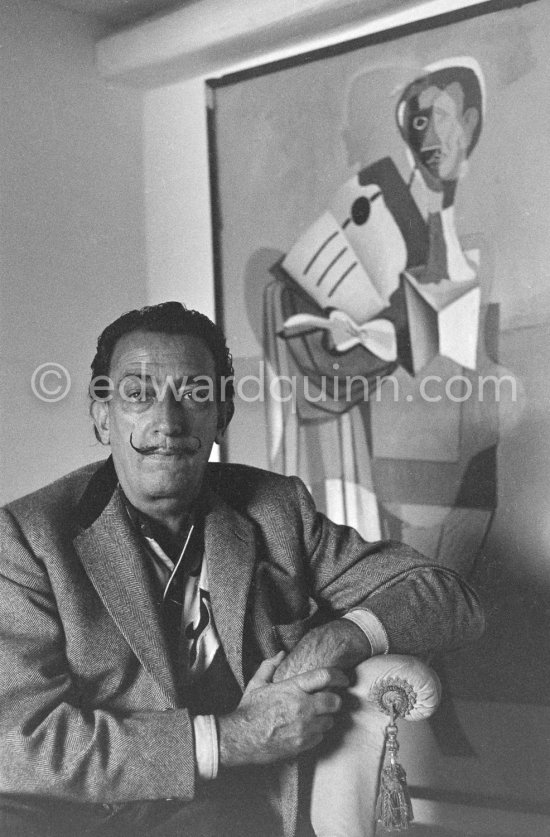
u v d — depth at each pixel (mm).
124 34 2990
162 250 3189
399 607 1722
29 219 2898
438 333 2514
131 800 1521
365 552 1911
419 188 2533
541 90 2332
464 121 2455
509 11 2371
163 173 3178
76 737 1508
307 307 2750
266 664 1640
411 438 2564
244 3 2721
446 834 2457
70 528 1711
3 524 1671
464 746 2465
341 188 2674
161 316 1740
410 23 2529
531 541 2361
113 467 1801
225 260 2906
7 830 1427
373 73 2602
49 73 2961
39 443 2906
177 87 3135
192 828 1596
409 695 1586
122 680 1634
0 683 1551
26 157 2896
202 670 1724
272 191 2809
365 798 1579
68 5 2990
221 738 1521
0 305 2822
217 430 1847
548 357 2330
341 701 1586
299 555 1876
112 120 3129
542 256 2342
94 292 3066
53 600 1645
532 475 2359
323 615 1873
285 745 1513
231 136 2881
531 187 2354
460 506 2477
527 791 2369
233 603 1719
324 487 2723
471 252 2453
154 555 1749
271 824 1625
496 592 2414
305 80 2730
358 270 2650
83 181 3043
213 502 1831
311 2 2605
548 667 2338
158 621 1647
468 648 2451
